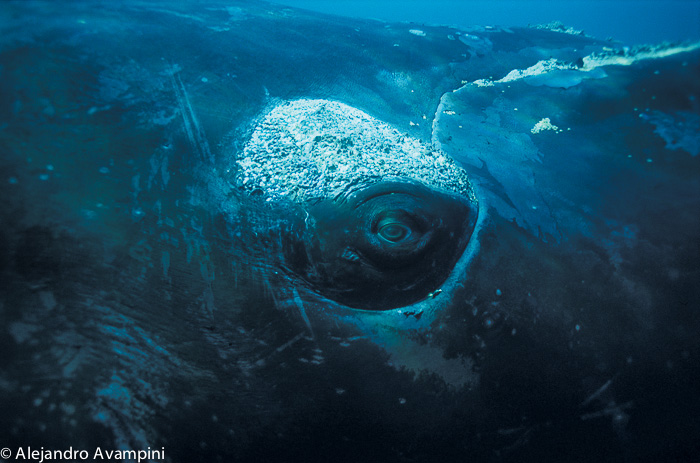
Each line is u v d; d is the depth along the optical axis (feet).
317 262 5.49
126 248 5.15
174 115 6.10
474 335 5.38
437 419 5.20
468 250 5.76
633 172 6.64
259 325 5.25
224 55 7.15
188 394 4.99
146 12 7.50
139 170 5.53
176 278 5.22
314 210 5.63
